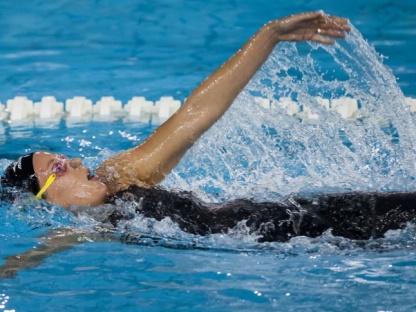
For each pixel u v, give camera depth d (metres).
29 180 13.47
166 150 13.44
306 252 12.15
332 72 23.61
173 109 22.50
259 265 11.97
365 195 12.53
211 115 13.49
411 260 11.93
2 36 29.80
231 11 31.22
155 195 13.16
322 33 13.62
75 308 10.69
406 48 26.89
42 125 21.50
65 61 27.34
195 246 12.59
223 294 11.07
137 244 12.84
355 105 20.94
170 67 26.47
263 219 12.52
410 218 12.13
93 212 13.23
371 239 12.10
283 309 10.53
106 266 12.09
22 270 11.95
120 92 24.20
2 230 13.40
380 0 31.66
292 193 13.44
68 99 23.22
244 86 13.66
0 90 24.52
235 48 27.98
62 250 12.70
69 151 18.92
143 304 10.80
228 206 12.94
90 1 32.78
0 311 10.58
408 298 10.74
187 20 30.77
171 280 11.54
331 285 11.23
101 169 13.70
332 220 12.33
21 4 32.56
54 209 13.34
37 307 10.71
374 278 11.40
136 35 29.70
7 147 19.28
